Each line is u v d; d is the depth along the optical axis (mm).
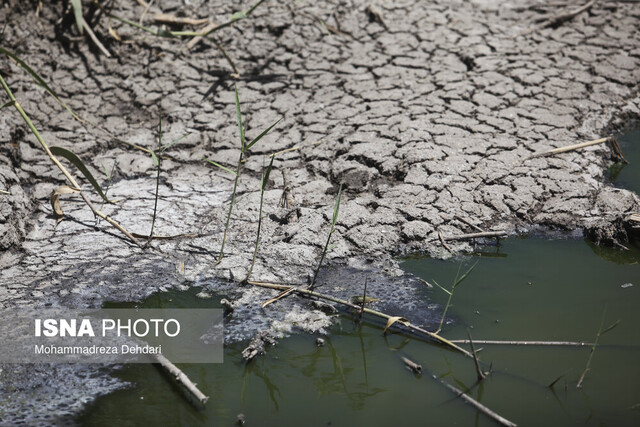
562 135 4883
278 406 2994
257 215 4238
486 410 2895
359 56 5742
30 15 5816
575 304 3574
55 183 4578
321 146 4820
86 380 3133
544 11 6363
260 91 5383
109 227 4168
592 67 5613
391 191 4398
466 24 6133
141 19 5898
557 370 3141
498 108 5141
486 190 4375
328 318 3518
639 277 3781
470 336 3367
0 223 4000
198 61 5641
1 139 4773
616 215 4141
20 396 3035
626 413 2885
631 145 4938
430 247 4016
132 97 5363
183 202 4375
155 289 3699
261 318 3516
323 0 6293
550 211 4234
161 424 2893
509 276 3795
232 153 4824
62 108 5238
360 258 3934
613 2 6496
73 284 3709
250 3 6129
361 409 2959
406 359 3234
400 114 5086
